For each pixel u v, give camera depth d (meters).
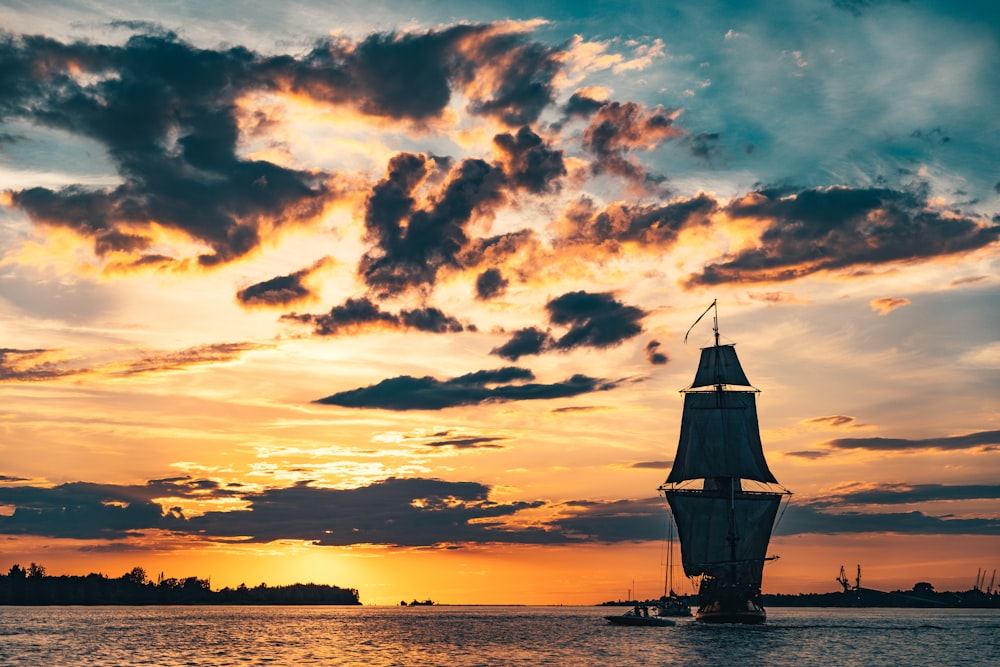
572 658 167.25
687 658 164.38
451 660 166.38
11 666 155.25
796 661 160.50
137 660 166.38
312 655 179.12
